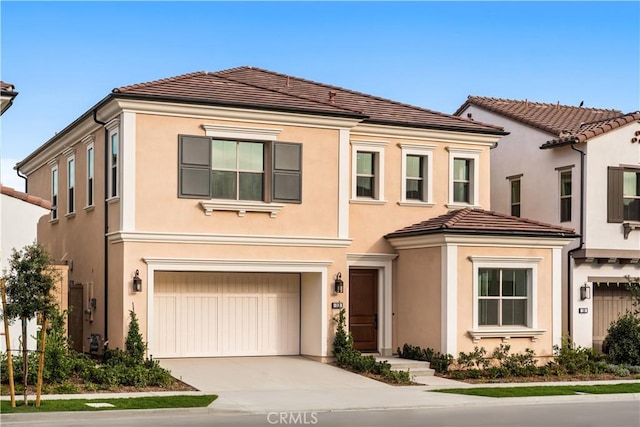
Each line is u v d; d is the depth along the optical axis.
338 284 22.78
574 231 24.05
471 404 17.48
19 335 18.64
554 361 23.42
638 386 20.42
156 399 16.69
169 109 21.19
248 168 22.27
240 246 21.84
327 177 22.92
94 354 22.22
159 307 22.09
